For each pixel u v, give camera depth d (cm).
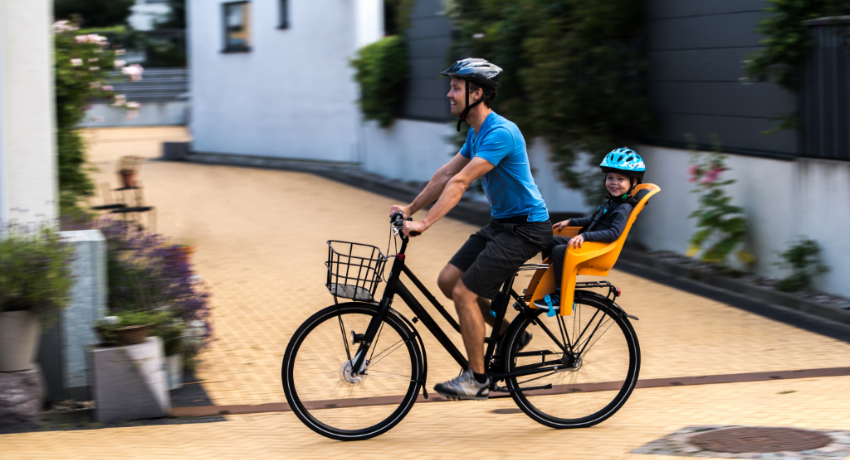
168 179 2273
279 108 2583
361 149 2391
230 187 2117
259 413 656
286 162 2588
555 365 577
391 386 568
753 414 604
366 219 1669
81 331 690
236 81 2695
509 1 1473
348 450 545
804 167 1007
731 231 1096
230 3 2677
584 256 543
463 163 563
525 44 1398
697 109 1200
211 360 815
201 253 1368
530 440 561
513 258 541
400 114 2159
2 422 613
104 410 628
